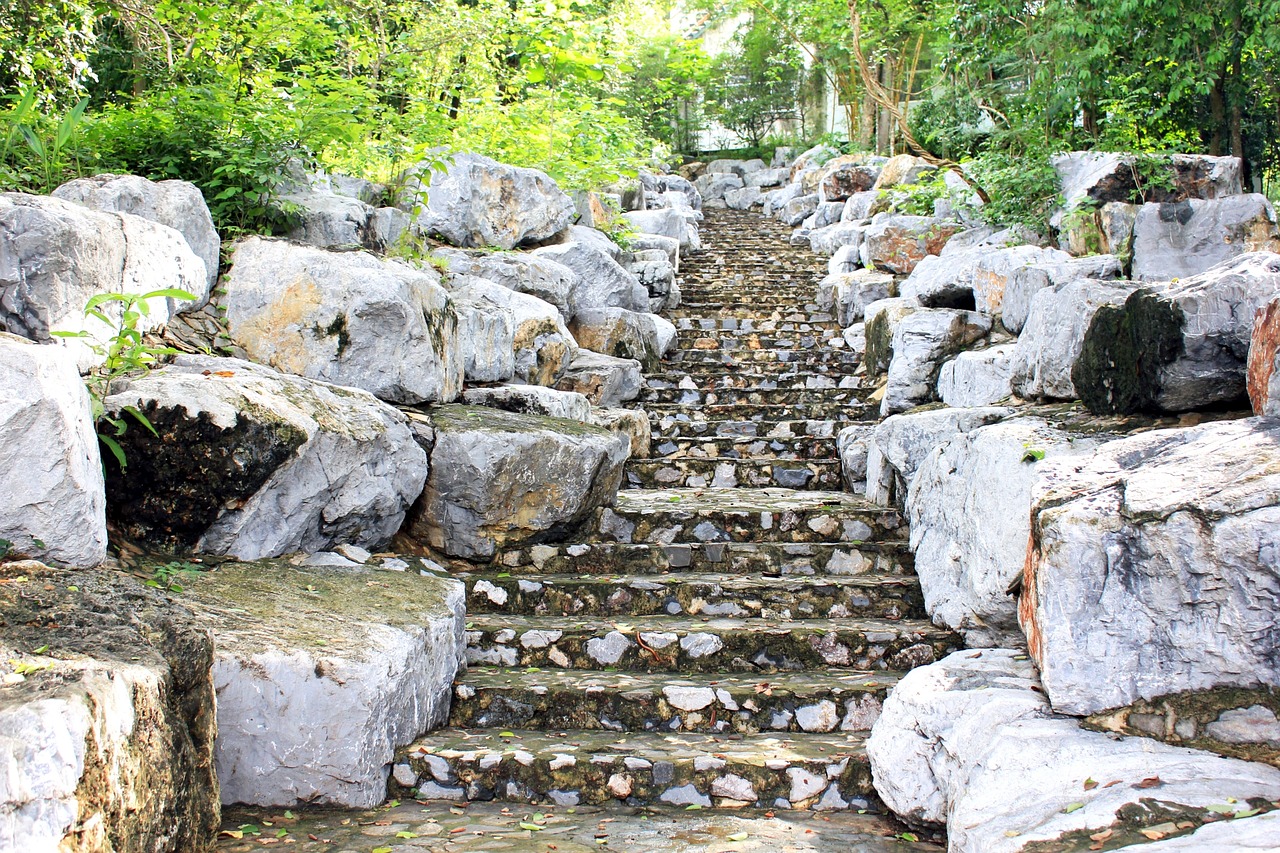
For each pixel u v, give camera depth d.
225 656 3.03
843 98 18.55
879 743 3.20
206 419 3.62
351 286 4.91
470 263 7.55
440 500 4.82
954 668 3.25
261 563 3.80
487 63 11.39
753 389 7.93
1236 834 1.97
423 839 2.93
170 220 4.83
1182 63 9.19
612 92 14.88
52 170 5.23
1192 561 2.55
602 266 9.02
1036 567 2.88
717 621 4.39
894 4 12.34
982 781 2.57
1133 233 7.65
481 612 4.60
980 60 10.14
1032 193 9.02
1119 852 2.05
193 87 6.21
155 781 2.36
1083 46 9.18
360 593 3.74
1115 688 2.66
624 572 4.92
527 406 5.73
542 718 3.80
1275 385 2.96
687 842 2.96
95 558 3.06
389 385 4.96
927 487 4.65
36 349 2.89
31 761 1.85
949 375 6.50
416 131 8.56
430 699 3.65
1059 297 4.89
